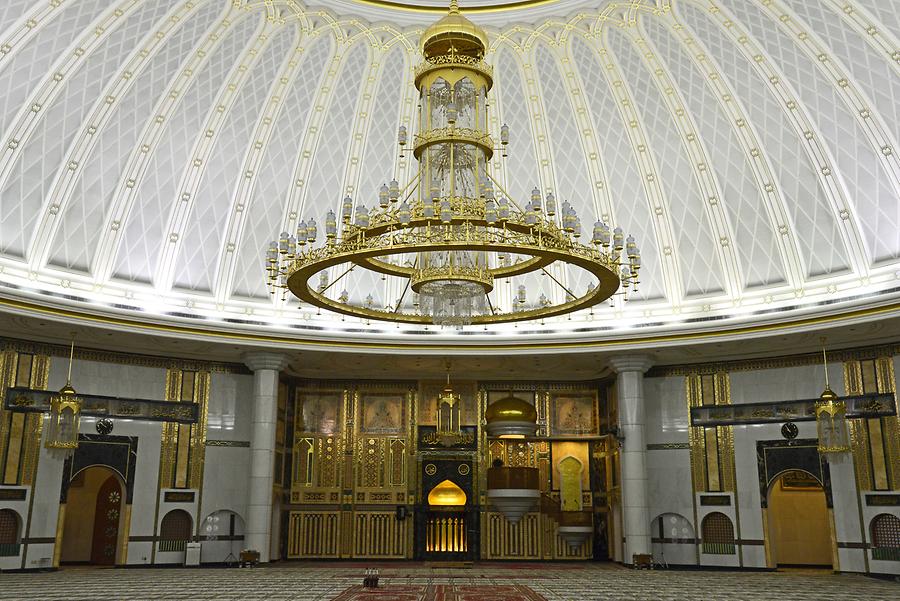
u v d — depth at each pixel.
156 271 17.28
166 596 11.76
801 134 16.05
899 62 14.27
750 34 15.59
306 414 21.23
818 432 16.02
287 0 15.88
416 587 13.45
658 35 16.45
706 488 18.98
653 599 11.74
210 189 17.58
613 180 18.23
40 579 14.63
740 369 19.19
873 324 15.74
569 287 18.70
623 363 18.89
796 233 16.78
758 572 17.66
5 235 15.24
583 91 17.59
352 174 18.36
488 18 16.59
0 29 13.45
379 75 17.59
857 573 16.89
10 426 16.67
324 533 20.53
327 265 9.64
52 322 15.80
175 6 15.19
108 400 18.12
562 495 20.97
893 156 15.13
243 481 19.31
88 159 15.88
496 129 18.16
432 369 20.73
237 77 16.77
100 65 15.11
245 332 17.69
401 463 21.02
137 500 18.11
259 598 11.59
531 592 12.73
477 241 8.93
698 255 17.88
